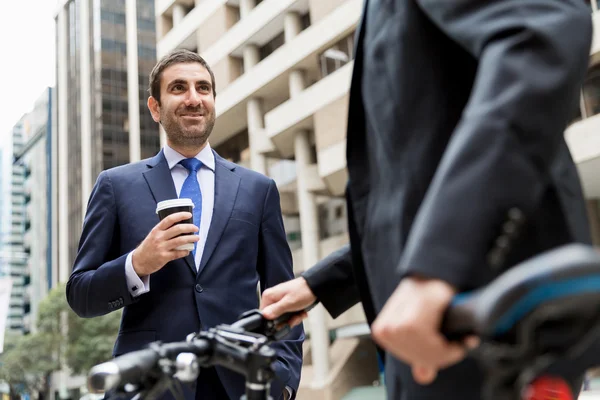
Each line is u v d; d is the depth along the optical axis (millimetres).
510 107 622
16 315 78125
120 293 2047
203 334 962
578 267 432
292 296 1216
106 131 50406
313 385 23359
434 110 859
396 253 869
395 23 910
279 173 27688
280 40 26016
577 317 452
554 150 640
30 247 74812
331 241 23938
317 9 22875
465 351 557
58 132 64312
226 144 31234
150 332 2100
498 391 509
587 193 17188
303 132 23766
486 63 670
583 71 673
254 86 25672
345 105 20688
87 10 54562
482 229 594
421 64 870
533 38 654
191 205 2014
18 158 89250
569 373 766
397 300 589
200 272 2164
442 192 616
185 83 2387
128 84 52312
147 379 838
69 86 57219
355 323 23016
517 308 455
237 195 2359
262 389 917
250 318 1158
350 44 21703
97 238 2227
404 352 570
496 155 612
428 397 801
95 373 746
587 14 706
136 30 53469
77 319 38219
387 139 895
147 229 2215
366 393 23094
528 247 770
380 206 928
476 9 730
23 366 39500
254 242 2326
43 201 72062
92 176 51000
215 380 2018
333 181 21781
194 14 30312
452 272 577
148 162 2398
